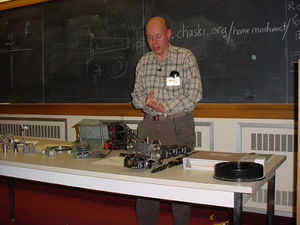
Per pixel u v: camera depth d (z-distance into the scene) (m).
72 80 4.00
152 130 2.42
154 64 2.49
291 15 2.80
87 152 1.93
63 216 3.14
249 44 2.97
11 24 4.46
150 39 2.36
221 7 3.07
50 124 4.16
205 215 3.05
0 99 4.61
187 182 1.35
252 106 2.92
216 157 1.65
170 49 2.45
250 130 2.95
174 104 2.23
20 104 4.39
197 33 3.19
